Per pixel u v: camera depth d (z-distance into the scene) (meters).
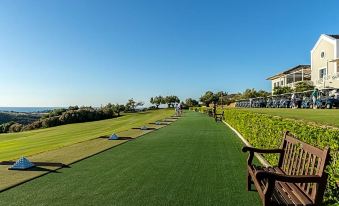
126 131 17.95
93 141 13.31
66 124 45.78
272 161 7.61
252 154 5.71
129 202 5.20
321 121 11.27
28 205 5.12
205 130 17.88
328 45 35.62
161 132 16.98
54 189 5.98
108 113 53.75
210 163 8.24
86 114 49.25
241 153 9.73
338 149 4.12
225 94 72.25
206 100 73.81
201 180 6.52
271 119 8.62
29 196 5.57
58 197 5.50
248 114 12.98
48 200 5.34
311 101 25.88
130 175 7.03
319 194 3.66
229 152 9.95
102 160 8.85
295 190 4.15
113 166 8.02
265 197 3.81
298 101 27.88
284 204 3.79
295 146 4.90
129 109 73.75
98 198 5.42
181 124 23.05
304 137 5.21
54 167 7.93
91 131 26.34
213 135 15.07
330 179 4.07
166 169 7.60
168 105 97.56
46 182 6.48
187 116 36.72
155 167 7.84
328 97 23.72
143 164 8.23
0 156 13.24
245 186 6.02
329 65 35.47
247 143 12.01
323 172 3.65
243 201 5.16
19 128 49.66
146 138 14.16
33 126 46.94
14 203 5.21
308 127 5.71
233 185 6.11
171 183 6.32
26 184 6.34
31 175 7.06
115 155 9.67
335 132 4.80
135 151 10.41
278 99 32.78
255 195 5.45
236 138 13.73
